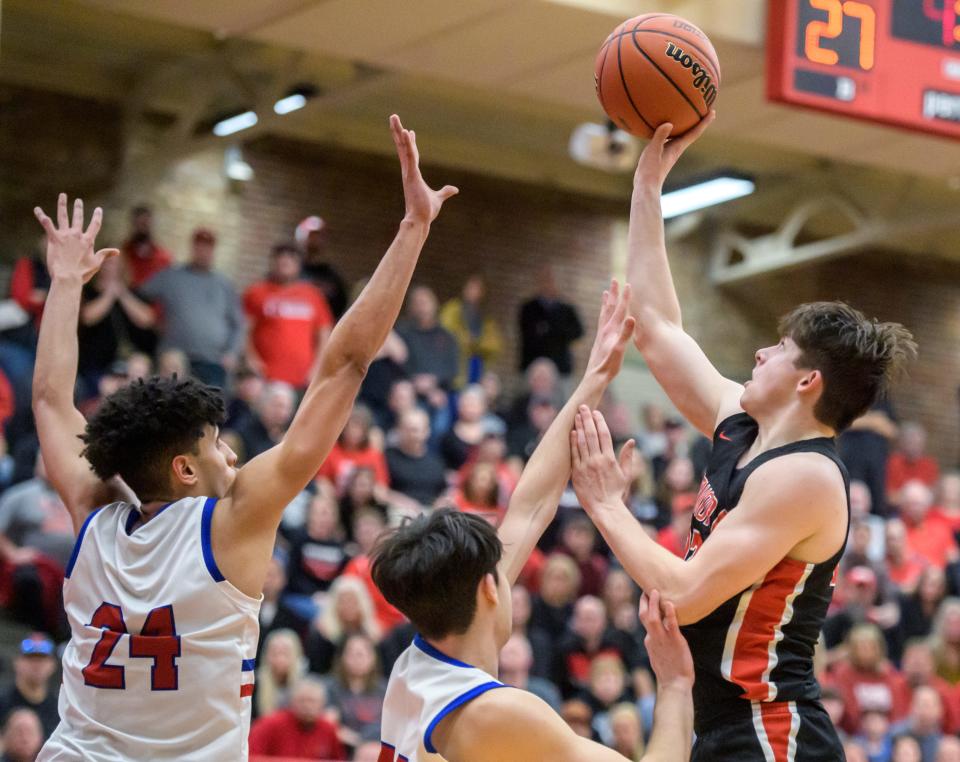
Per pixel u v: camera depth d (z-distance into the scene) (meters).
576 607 10.02
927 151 12.77
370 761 7.90
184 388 3.53
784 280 18.36
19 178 14.09
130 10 10.71
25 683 8.09
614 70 4.32
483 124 15.99
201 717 3.33
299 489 3.41
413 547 3.31
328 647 9.06
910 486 12.97
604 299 4.22
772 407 3.71
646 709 9.62
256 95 13.37
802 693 3.57
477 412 12.36
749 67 11.09
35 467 9.92
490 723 3.18
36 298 11.19
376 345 3.45
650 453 14.02
